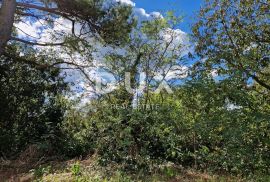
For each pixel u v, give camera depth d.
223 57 11.05
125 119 13.51
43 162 14.02
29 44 19.34
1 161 14.75
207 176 11.34
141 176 11.15
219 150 11.09
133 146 13.05
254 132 8.86
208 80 9.50
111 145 13.15
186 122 11.70
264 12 13.04
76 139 16.59
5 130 18.41
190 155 13.01
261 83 11.03
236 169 10.44
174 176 11.27
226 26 13.07
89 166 11.94
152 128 13.16
